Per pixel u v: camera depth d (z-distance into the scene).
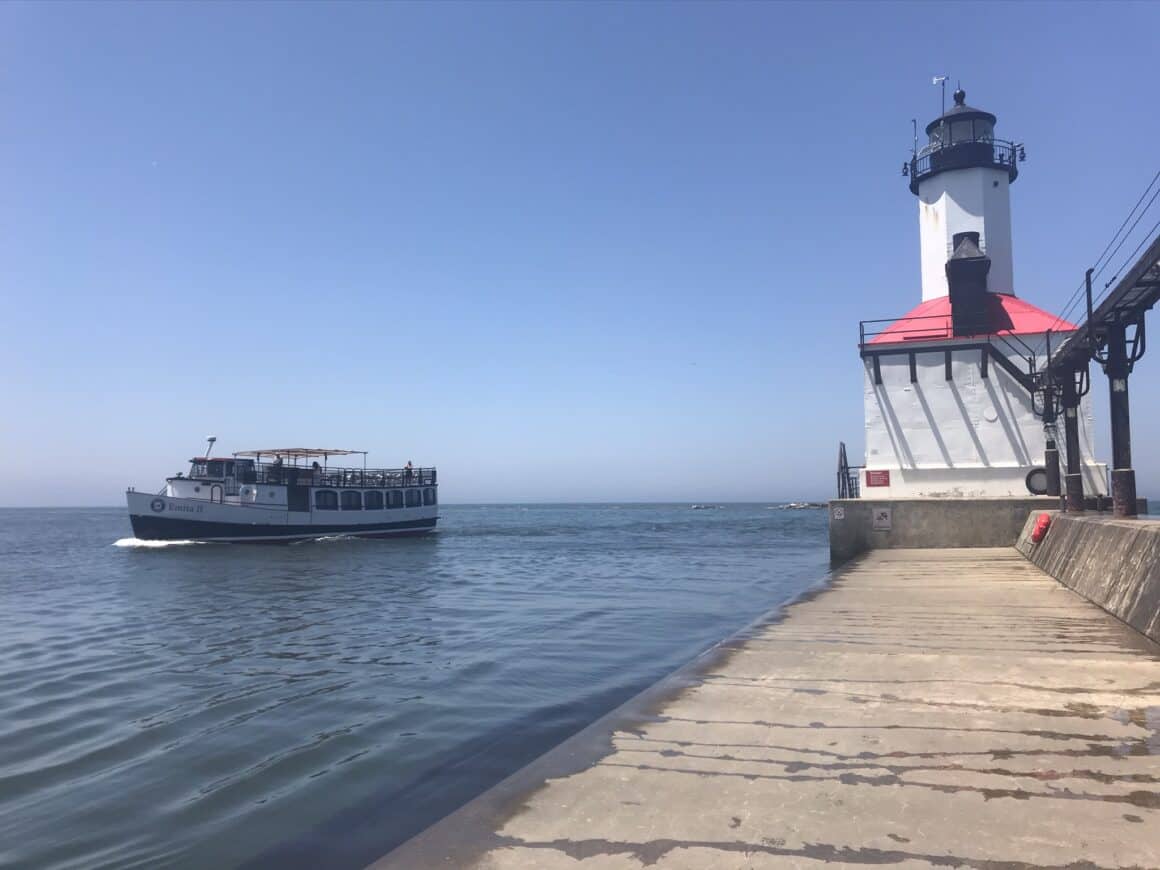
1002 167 27.80
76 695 10.78
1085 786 4.41
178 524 43.97
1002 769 4.71
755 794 4.43
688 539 54.69
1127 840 3.73
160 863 5.52
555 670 11.88
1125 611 9.70
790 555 38.09
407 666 12.37
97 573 31.38
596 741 5.41
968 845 3.71
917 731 5.50
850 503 22.50
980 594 12.59
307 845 5.75
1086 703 6.10
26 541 58.91
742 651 8.40
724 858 3.65
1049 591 12.72
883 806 4.20
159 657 13.59
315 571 31.47
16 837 6.02
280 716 9.48
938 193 28.36
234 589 25.19
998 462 23.25
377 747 8.13
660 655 13.05
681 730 5.63
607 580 26.95
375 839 5.83
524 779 4.73
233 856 5.61
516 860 3.69
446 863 3.67
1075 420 18.06
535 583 26.22
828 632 9.48
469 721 9.06
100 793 6.95
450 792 6.78
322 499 48.25
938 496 23.56
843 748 5.17
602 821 4.11
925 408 23.91
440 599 21.83
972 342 23.45
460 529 75.00
